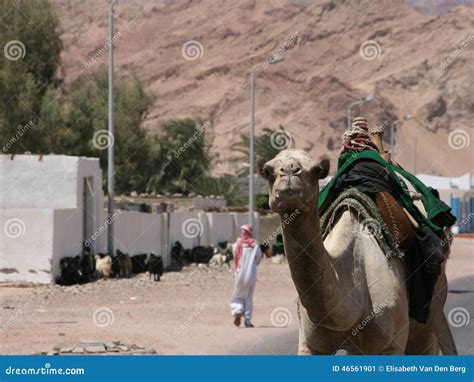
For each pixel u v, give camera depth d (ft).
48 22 229.04
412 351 36.50
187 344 62.59
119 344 57.06
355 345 30.60
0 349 57.52
